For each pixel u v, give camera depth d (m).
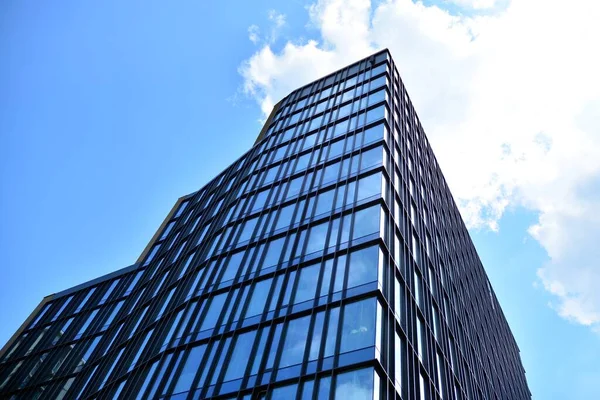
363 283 27.20
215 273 35.09
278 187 41.31
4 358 54.16
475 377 42.16
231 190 46.94
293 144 47.50
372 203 33.25
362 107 47.56
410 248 35.97
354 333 24.47
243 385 24.44
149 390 28.19
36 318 60.91
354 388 21.72
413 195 42.91
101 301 56.47
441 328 36.41
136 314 42.44
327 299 27.33
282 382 23.55
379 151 38.81
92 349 47.75
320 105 53.19
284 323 27.03
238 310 30.08
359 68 56.97
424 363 29.73
